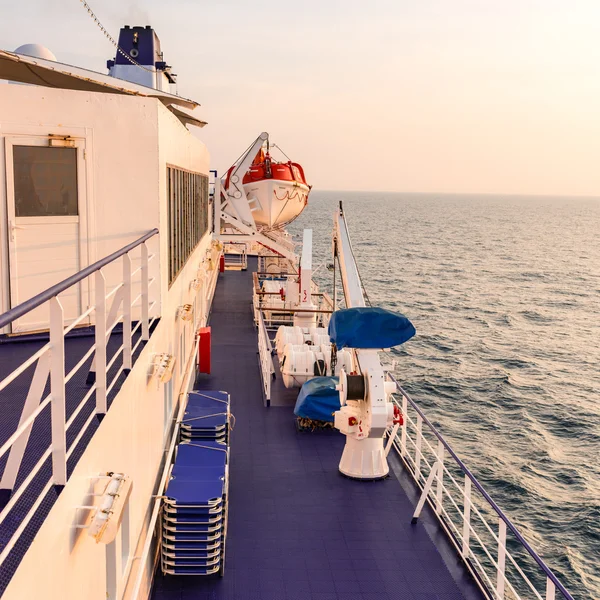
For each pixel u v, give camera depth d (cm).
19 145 857
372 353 1136
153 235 888
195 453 1055
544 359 4241
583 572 1750
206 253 2341
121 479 508
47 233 884
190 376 1586
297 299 2502
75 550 452
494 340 4800
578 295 7456
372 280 7812
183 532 889
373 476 1227
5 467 448
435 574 934
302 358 1703
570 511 2067
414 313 5884
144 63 2214
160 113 917
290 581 905
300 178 3206
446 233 17162
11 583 318
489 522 1972
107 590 646
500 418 2980
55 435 416
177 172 1223
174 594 870
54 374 410
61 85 1014
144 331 831
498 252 12519
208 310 2625
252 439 1427
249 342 2281
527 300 6950
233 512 1097
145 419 823
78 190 890
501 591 840
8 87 848
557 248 13950
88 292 905
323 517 1088
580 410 3117
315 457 1336
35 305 348
